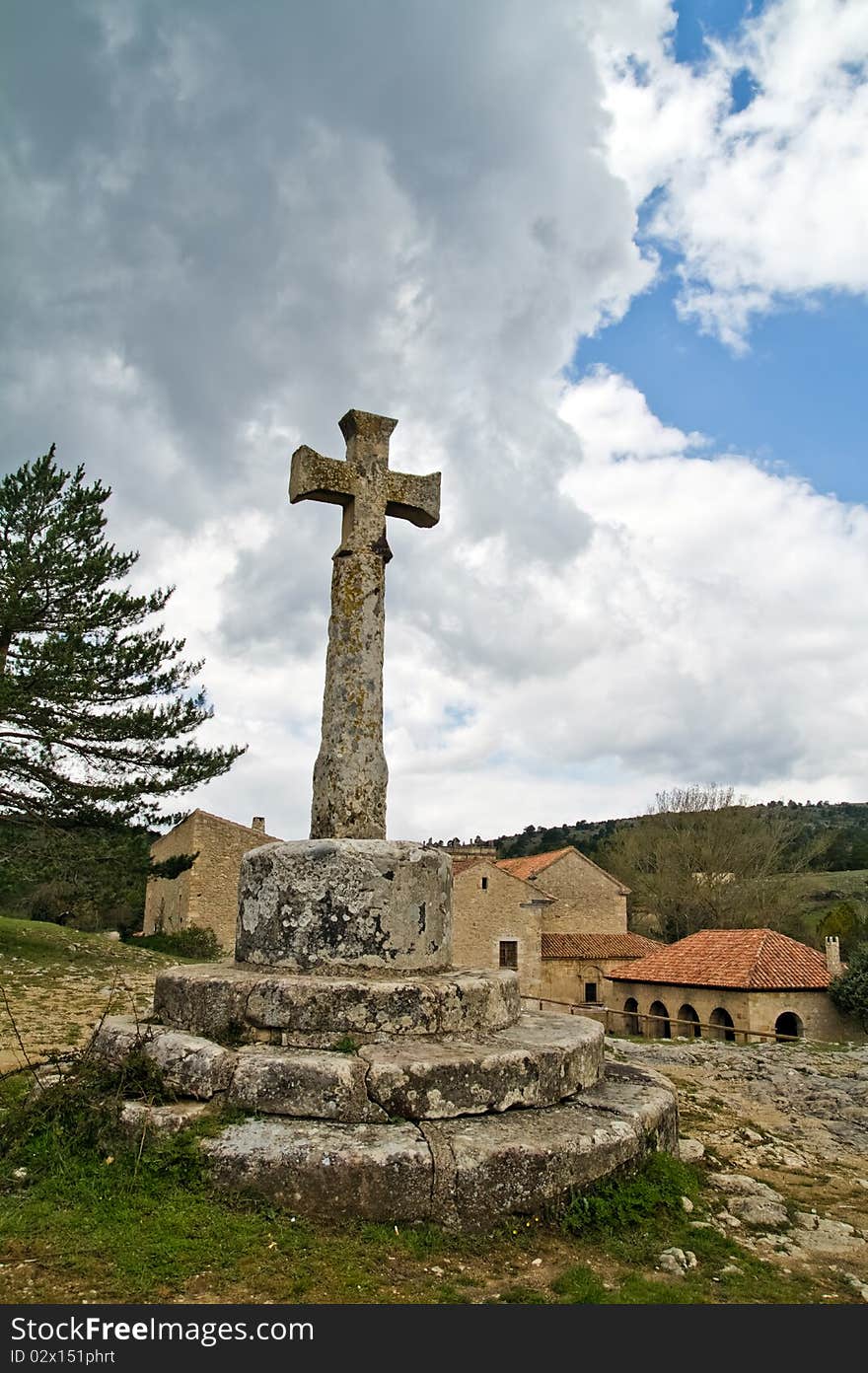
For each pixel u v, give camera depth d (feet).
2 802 59.52
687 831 137.90
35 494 61.05
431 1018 18.25
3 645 60.18
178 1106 16.26
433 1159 14.47
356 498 23.80
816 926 137.28
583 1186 15.47
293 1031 17.76
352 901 19.63
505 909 111.65
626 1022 89.56
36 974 48.88
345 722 22.35
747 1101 29.91
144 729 59.67
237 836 98.84
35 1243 12.75
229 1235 13.19
